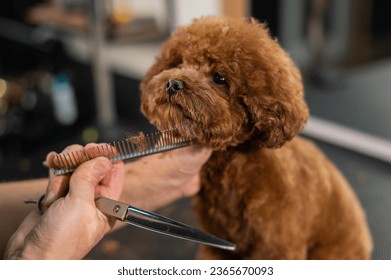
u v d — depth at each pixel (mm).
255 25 847
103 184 740
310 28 2002
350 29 2066
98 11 1855
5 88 1928
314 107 1878
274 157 880
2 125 1854
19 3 2475
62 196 689
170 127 755
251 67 777
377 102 1895
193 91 743
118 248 1219
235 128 785
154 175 889
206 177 914
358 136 1676
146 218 654
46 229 618
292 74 822
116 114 2146
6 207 772
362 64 2137
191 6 1798
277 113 776
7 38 2506
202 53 804
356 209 1057
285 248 899
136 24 2076
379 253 1137
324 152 1663
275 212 874
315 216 954
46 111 1972
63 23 2121
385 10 2094
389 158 1561
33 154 1795
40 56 2270
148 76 905
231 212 905
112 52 2178
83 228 635
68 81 2062
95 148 693
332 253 1013
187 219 1309
